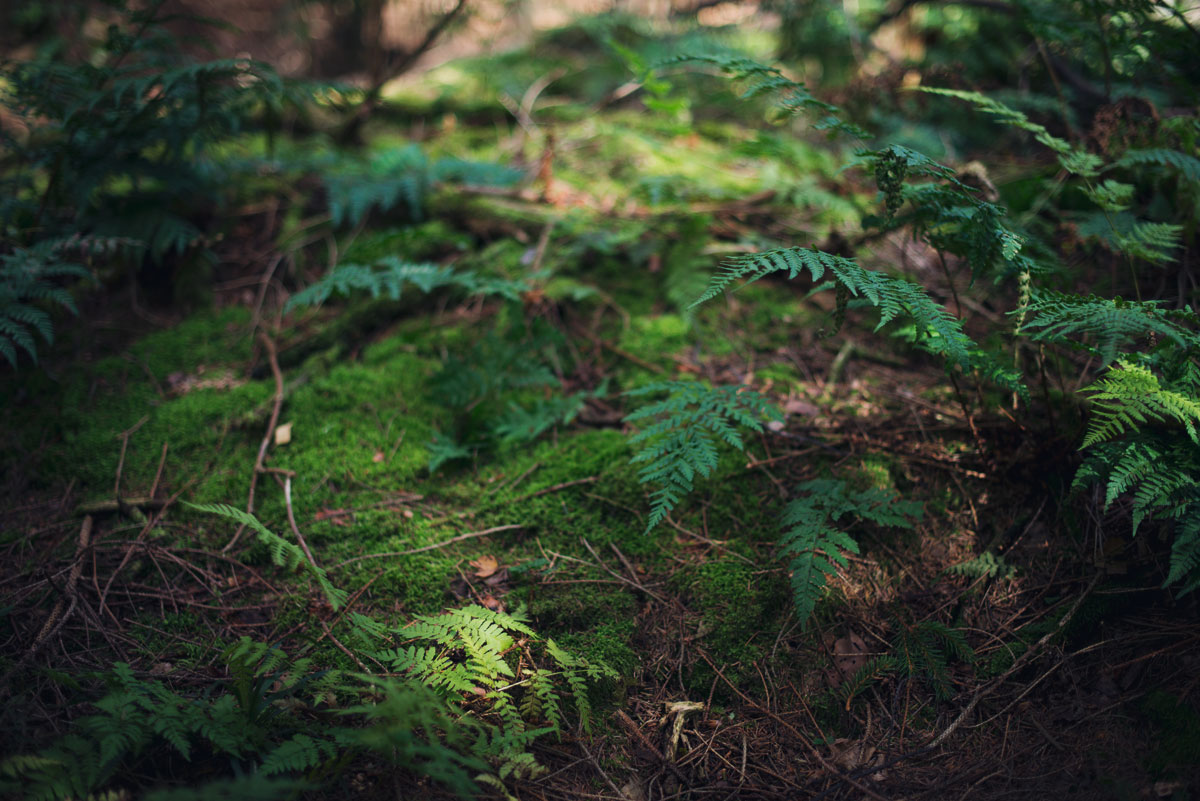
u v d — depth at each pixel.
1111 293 3.25
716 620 2.64
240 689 2.16
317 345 3.69
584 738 2.35
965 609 2.64
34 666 2.35
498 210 4.29
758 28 6.19
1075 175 3.61
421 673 2.33
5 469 3.13
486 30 6.59
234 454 3.23
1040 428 2.93
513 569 2.79
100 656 2.47
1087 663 2.44
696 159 4.83
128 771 2.09
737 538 2.86
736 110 5.51
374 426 3.35
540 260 3.97
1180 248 3.19
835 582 2.71
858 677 2.46
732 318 3.73
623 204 4.34
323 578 2.44
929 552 2.79
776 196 4.13
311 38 6.84
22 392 3.39
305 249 4.18
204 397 3.44
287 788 1.96
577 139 5.04
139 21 3.53
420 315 3.86
